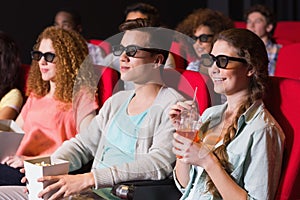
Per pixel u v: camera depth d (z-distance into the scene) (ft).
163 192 7.77
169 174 8.14
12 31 18.22
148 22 8.65
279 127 7.39
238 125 7.34
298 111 7.43
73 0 18.86
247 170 7.26
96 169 8.09
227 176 7.11
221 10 20.11
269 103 7.74
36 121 10.02
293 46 12.34
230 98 7.65
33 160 8.24
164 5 20.22
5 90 11.08
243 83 7.52
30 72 10.35
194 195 7.56
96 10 19.26
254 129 7.23
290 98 7.53
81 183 7.89
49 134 9.90
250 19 15.66
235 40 7.44
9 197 8.80
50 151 9.89
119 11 19.61
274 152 7.25
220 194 7.37
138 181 8.04
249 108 7.37
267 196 7.19
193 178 7.67
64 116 9.84
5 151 9.23
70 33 10.03
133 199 7.68
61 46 9.87
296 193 7.41
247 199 7.12
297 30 16.83
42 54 9.91
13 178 9.25
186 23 12.80
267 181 7.18
